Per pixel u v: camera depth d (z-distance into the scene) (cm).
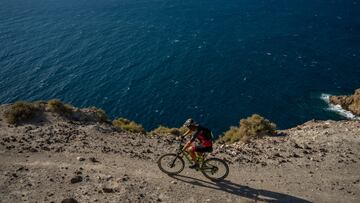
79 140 1902
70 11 16362
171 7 16388
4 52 11431
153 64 10262
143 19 14700
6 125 2130
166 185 1391
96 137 2011
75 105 8031
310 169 1644
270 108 7812
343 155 1820
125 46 11756
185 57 10756
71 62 10531
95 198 1252
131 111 7725
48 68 10106
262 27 13250
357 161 1747
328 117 7331
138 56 10875
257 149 1947
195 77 9419
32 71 9912
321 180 1531
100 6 17025
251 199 1330
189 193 1341
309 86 8750
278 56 10681
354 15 14238
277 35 12394
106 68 10050
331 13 14638
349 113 7375
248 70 9794
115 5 17162
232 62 10356
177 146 2008
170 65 10200
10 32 13488
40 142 1809
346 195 1411
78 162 1561
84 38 12631
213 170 1434
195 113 7606
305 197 1375
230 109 7781
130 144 1945
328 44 11425
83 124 2312
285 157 1795
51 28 13900
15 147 1709
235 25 13600
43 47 11825
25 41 12475
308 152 1873
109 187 1335
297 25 13338
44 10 16612
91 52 11275
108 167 1523
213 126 7144
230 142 2527
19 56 11075
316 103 7938
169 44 11844
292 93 8444
